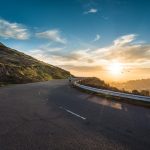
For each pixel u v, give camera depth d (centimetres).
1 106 1170
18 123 796
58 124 788
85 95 1847
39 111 1038
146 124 805
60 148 544
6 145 563
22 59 8738
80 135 655
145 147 564
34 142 587
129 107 1226
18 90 2209
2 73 3894
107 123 812
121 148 550
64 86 2931
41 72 6194
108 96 1752
